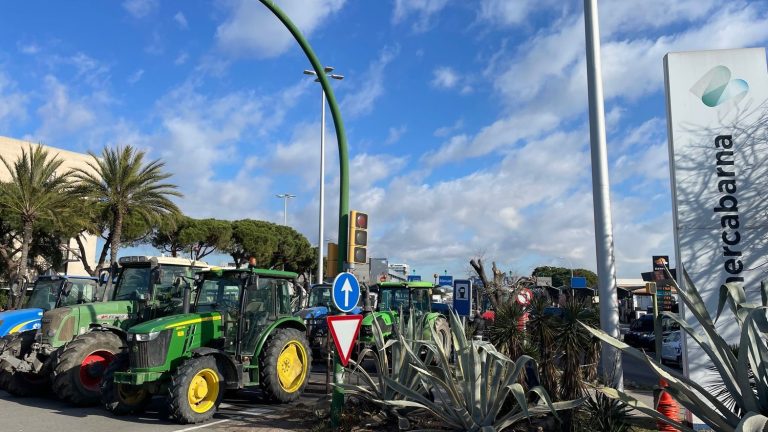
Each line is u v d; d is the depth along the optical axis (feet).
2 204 93.86
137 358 30.86
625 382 43.57
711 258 27.73
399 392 25.55
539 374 25.30
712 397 17.06
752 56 28.73
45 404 35.68
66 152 156.56
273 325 35.50
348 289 27.61
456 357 24.13
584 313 24.91
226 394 38.86
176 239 123.13
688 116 28.94
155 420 31.04
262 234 135.64
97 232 104.73
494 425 22.47
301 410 32.27
